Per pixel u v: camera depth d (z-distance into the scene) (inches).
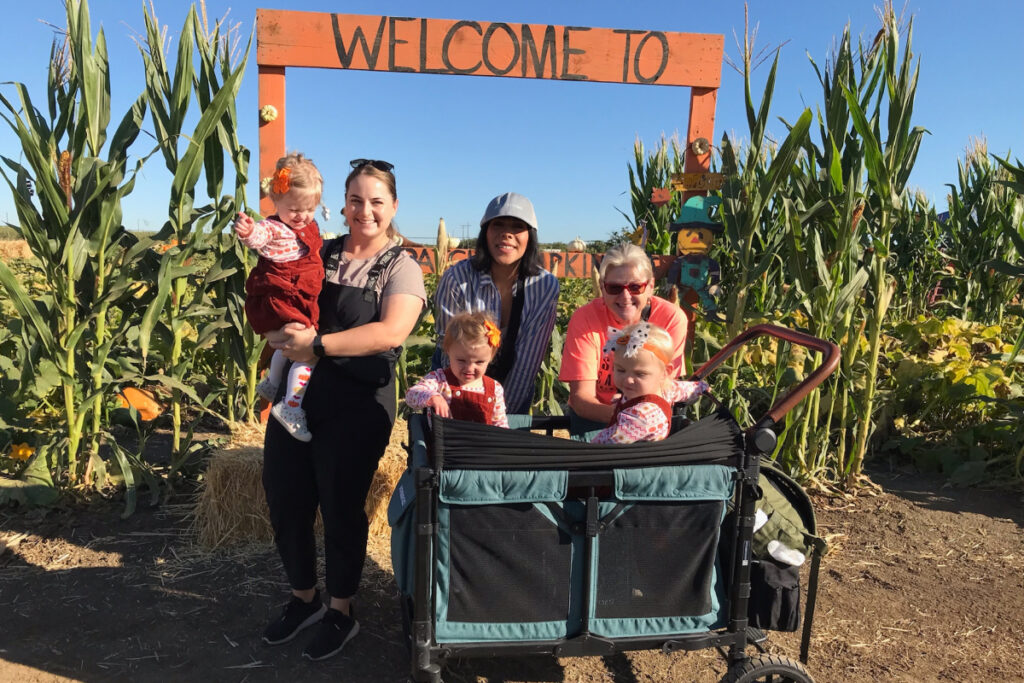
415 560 83.1
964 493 191.6
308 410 106.3
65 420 180.9
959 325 265.4
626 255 106.2
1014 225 335.9
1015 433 200.4
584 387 110.9
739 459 88.7
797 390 89.1
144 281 174.1
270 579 138.2
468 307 121.6
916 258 387.2
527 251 122.2
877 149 168.9
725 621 92.1
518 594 85.6
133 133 161.9
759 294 205.9
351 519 110.0
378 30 186.1
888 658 117.4
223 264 185.0
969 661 117.2
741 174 185.3
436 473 81.5
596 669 113.1
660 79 196.4
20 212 150.8
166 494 171.0
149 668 109.7
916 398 225.6
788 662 90.7
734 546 89.7
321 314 107.7
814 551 101.0
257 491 150.9
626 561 86.9
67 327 161.3
